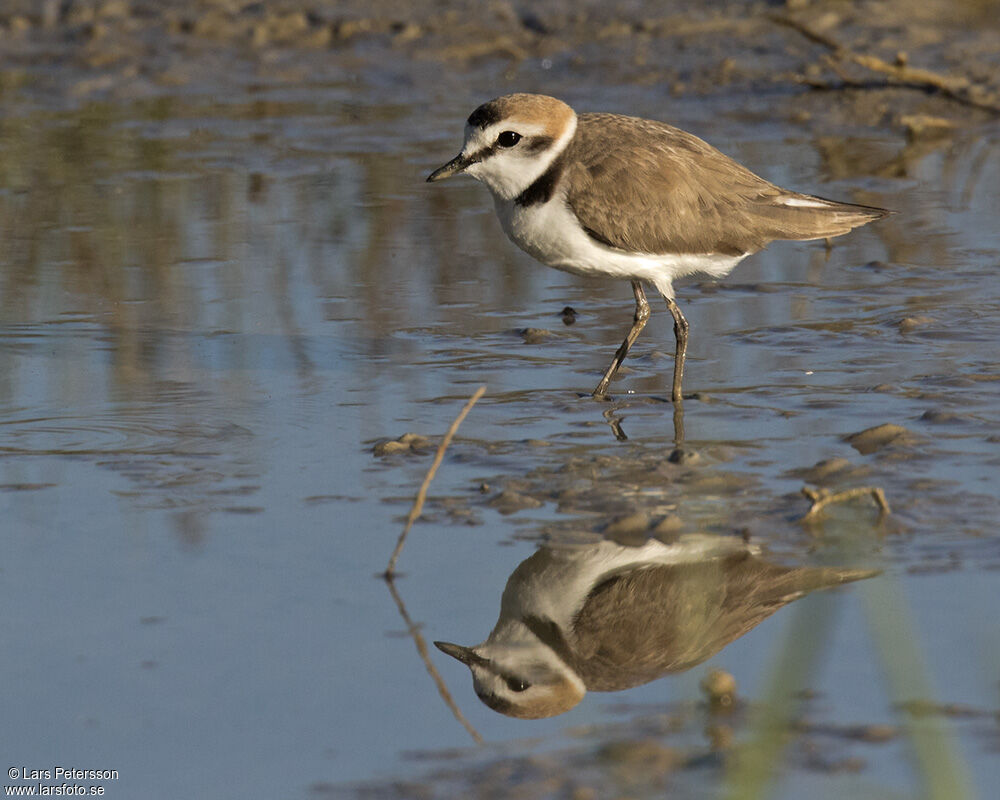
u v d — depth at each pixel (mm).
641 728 6488
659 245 10984
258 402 11078
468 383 11586
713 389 11305
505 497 9031
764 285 14273
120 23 24953
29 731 6516
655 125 11352
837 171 17609
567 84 21984
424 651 7246
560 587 7930
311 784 6070
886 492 8945
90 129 20484
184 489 9320
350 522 8773
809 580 7836
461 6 25250
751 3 24172
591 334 12953
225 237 15945
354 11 25281
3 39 24453
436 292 14195
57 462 9812
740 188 11289
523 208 11109
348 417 10750
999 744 6141
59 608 7676
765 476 9359
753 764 5668
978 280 13953
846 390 11109
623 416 10719
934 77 20125
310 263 15086
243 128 20641
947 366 11562
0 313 13414
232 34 24734
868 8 23391
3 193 17547
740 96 21016
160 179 18188
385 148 19672
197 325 13125
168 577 8039
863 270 14547
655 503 8953
